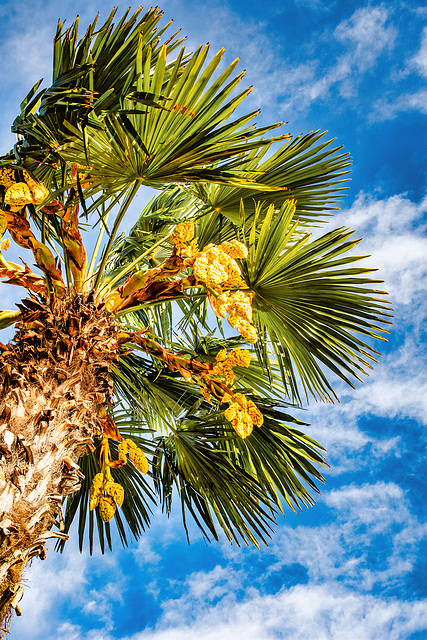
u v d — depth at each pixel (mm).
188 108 2562
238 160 2928
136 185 2936
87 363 2494
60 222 3068
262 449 3814
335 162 3496
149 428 4188
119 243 4426
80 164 2912
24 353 2422
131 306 3035
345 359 3375
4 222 2666
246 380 4305
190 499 3967
